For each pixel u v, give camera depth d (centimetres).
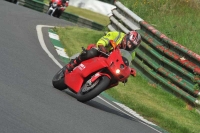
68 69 3097
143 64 4516
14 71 3219
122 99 3556
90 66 2948
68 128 2220
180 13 5603
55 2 8000
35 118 2222
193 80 3925
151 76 4378
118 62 2898
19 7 7156
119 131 2506
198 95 3891
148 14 5675
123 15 5434
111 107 3216
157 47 4381
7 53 3784
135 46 2980
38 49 4497
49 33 5619
